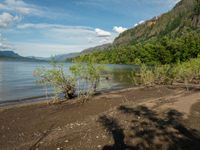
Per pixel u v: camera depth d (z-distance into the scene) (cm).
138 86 3512
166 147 1035
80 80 2233
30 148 1055
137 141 1102
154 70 3938
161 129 1254
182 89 2941
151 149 1016
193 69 3728
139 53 12200
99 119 1483
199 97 2131
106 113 1633
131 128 1280
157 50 10906
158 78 3672
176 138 1134
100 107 1892
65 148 1038
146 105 1830
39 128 1359
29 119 1576
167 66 4166
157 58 10862
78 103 2073
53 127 1366
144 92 2786
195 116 1488
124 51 13575
